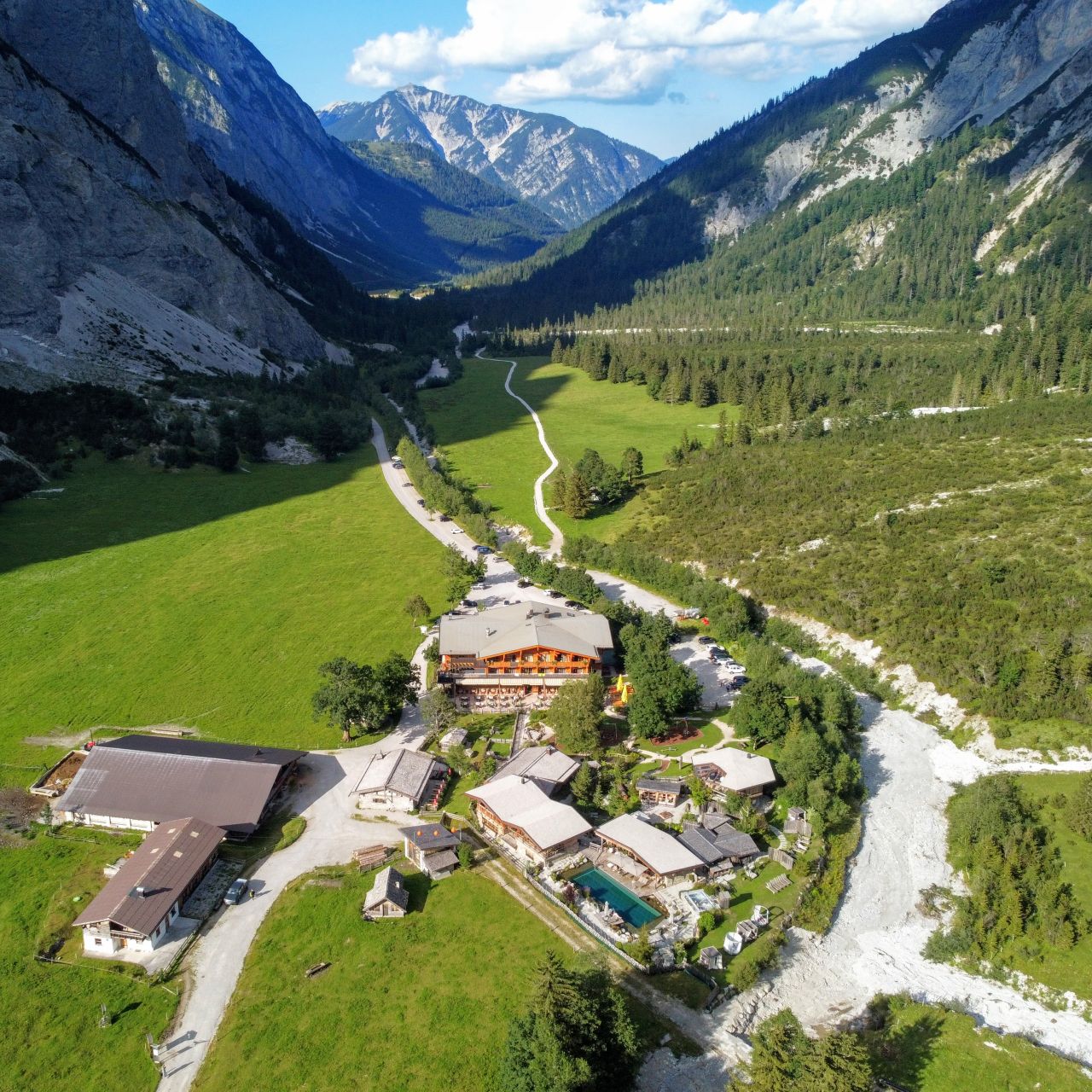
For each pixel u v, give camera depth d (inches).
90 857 3294.8
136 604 5433.1
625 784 3693.4
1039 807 3663.9
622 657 4736.7
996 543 5438.0
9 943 2906.0
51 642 4953.3
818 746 3700.8
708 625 5236.2
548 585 5723.4
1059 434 7190.0
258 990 2726.4
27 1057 2514.8
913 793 3836.1
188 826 3309.5
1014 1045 2615.7
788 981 2834.6
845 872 3358.8
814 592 5329.7
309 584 5792.3
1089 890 3216.0
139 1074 2465.6
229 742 4033.0
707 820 3427.7
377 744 4052.7
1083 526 5438.0
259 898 3093.0
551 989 2397.9
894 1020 2704.2
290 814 3555.6
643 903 3048.7
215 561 6107.3
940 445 7381.9
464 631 4707.2
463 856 3193.9
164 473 7682.1
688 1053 2509.8
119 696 4443.9
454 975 2743.6
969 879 3353.8
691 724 4192.9
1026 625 4643.2
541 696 4471.0
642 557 5969.5
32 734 4126.5
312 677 4628.4
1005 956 3009.4
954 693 4389.8
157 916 2906.0
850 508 6412.4
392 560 6225.4
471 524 6717.5
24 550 6107.3
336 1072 2449.6
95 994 2714.1
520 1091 2255.2
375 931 2920.8
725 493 7037.4
